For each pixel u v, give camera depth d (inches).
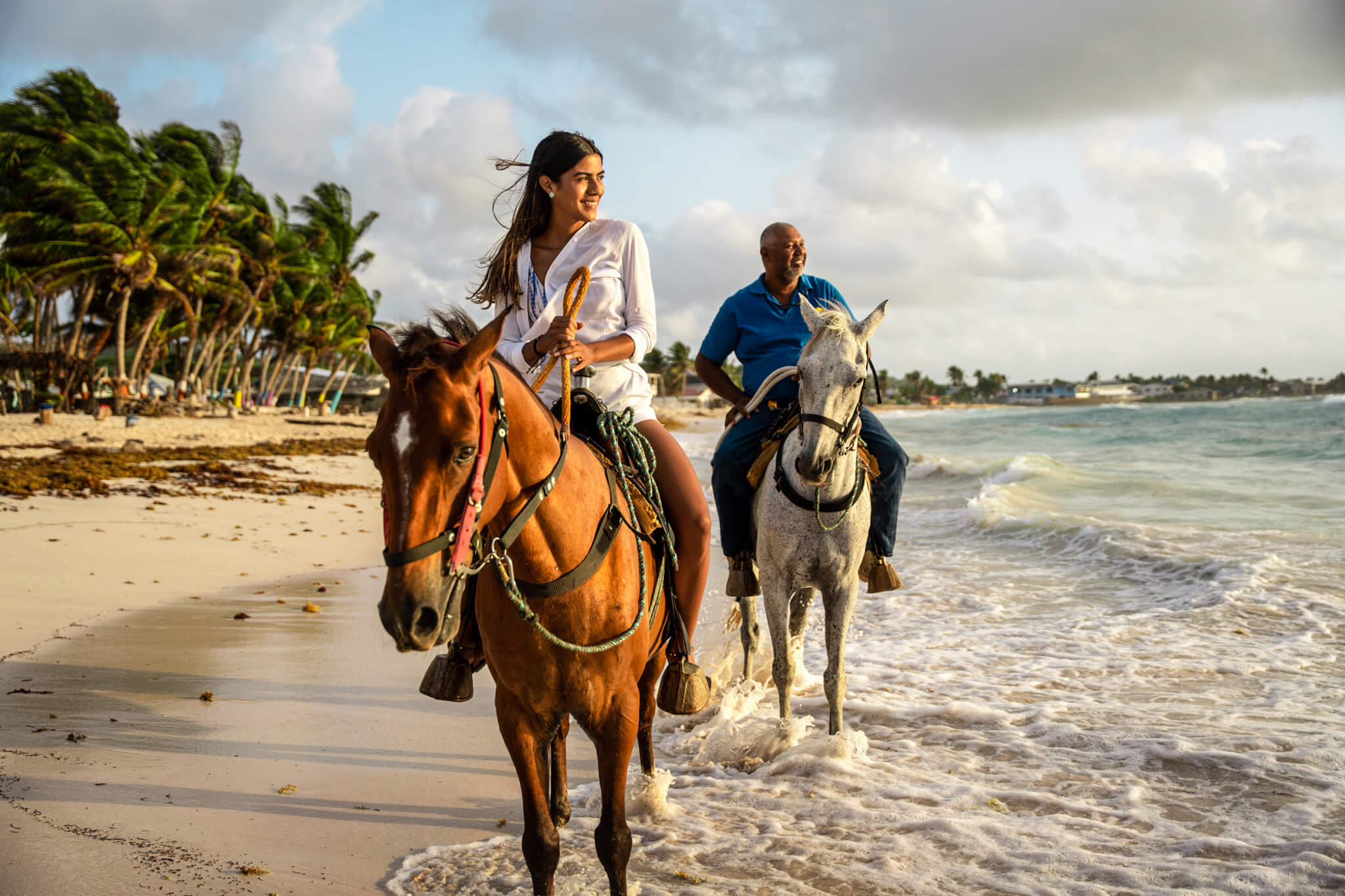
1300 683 231.3
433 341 89.2
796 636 230.7
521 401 99.2
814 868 139.5
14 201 1392.7
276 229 1926.7
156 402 1637.6
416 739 191.5
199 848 139.1
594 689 109.0
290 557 404.2
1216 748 185.5
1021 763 184.5
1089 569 403.9
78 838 138.9
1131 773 176.2
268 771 171.6
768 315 223.9
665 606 130.1
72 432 1080.8
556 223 139.9
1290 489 663.1
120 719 192.7
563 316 118.6
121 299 1584.6
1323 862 135.3
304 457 1038.4
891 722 212.4
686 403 5344.5
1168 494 653.9
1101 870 136.2
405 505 79.5
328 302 2196.1
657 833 153.3
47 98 1467.8
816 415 170.9
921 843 147.8
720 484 215.5
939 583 383.6
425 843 146.0
